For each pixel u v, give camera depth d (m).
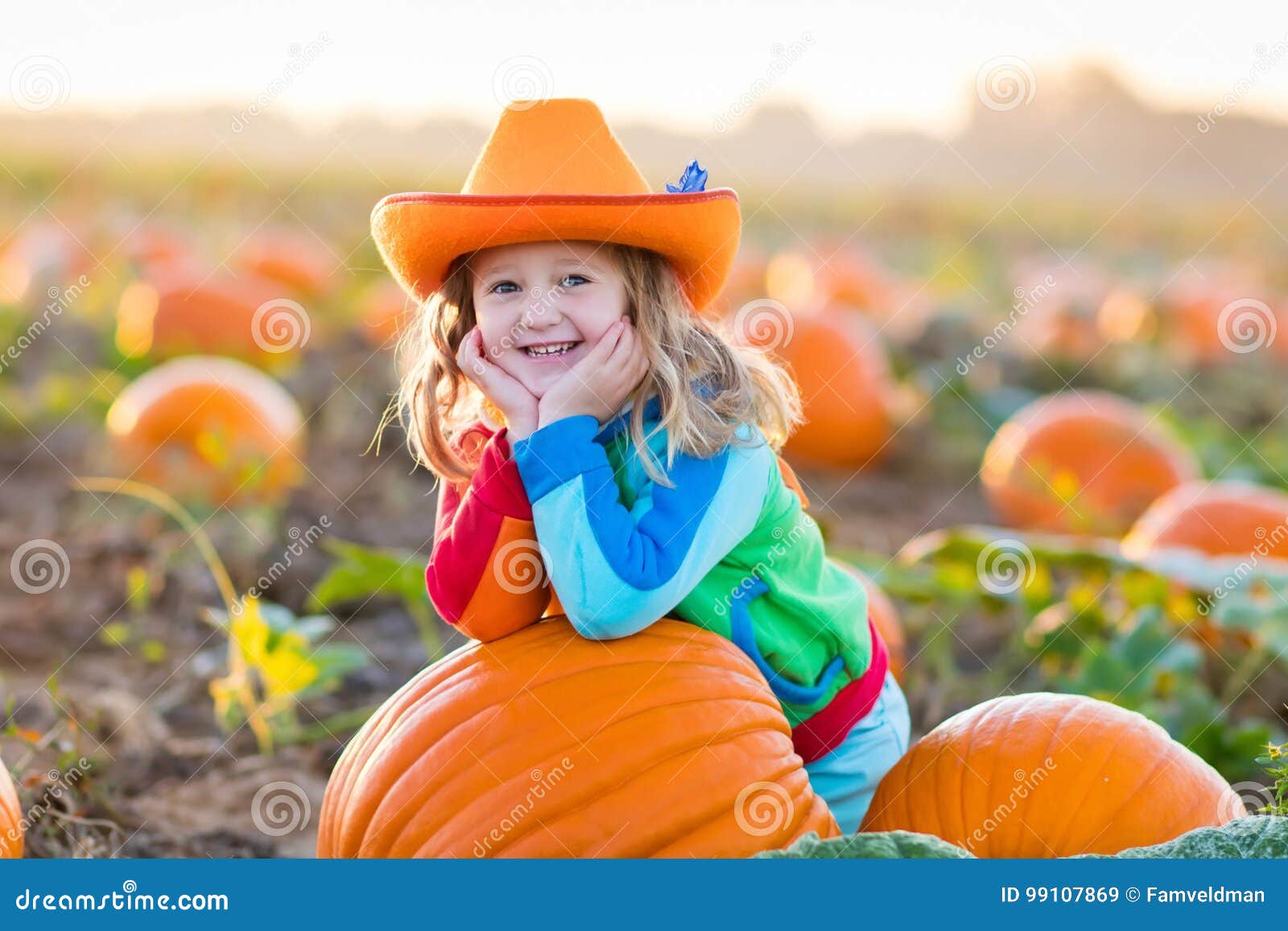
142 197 18.81
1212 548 4.83
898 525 6.37
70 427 7.24
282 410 5.98
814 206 25.47
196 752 3.62
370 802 2.33
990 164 32.75
